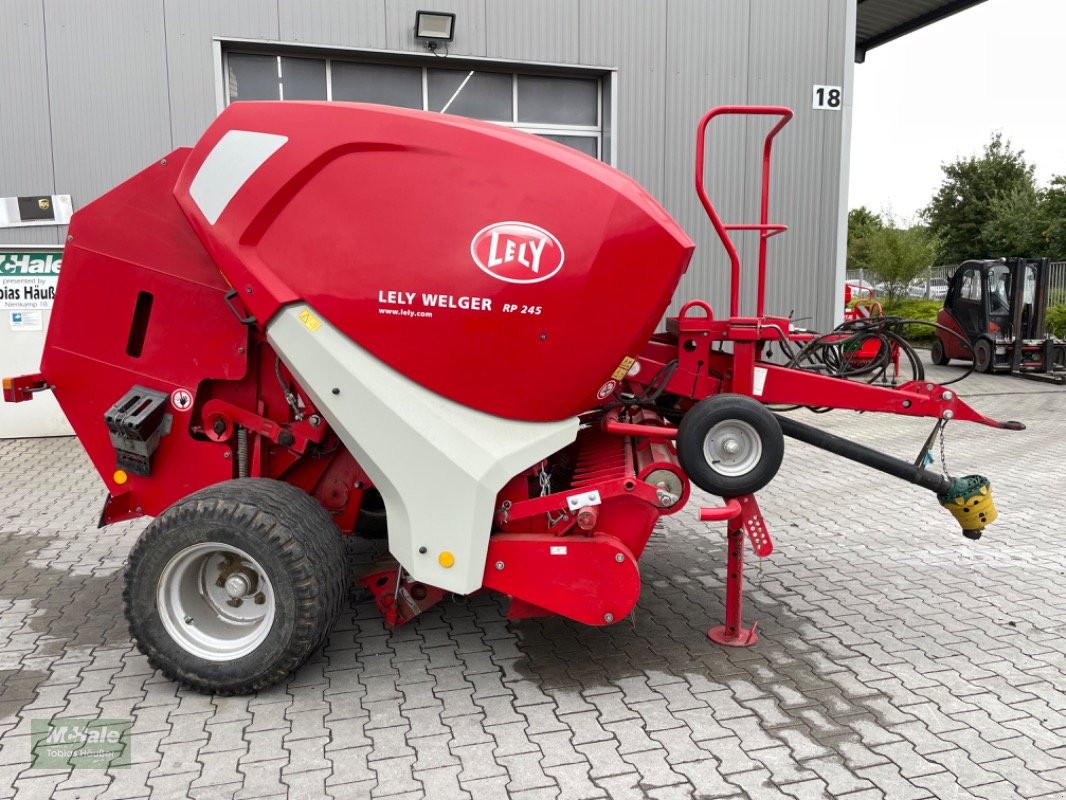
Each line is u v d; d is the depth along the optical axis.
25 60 8.14
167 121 8.55
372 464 3.16
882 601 4.27
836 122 10.55
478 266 3.00
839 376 3.93
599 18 9.62
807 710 3.17
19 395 3.69
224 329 3.46
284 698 3.25
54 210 8.38
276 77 9.05
